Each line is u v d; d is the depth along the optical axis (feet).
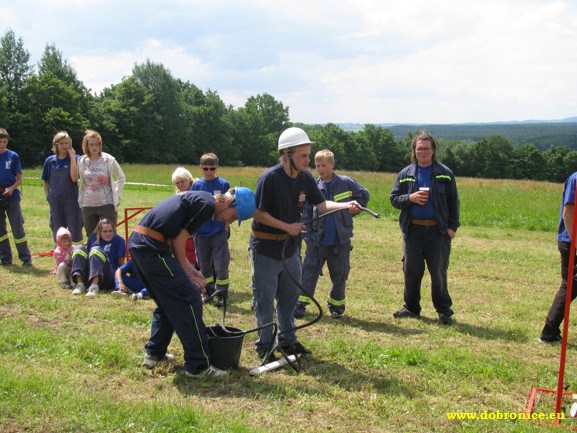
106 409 12.25
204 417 12.24
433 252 21.35
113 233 24.70
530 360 17.60
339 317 22.00
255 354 17.28
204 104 334.03
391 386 15.02
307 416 13.15
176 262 14.82
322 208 17.10
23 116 203.62
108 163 26.48
